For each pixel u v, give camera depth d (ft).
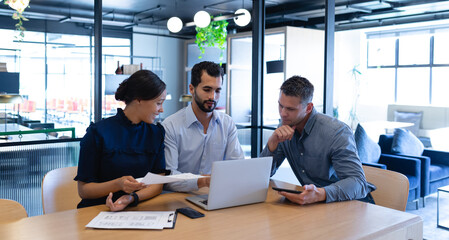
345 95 19.81
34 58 30.07
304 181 7.91
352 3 19.70
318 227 5.19
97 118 12.87
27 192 11.13
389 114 18.11
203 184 6.67
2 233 4.84
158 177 5.43
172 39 37.24
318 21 25.94
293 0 24.50
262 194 6.30
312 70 24.97
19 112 28.63
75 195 7.63
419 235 5.65
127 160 6.52
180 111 8.04
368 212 5.90
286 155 8.11
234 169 5.84
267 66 24.34
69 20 30.42
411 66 17.62
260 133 14.75
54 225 5.16
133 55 35.06
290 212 5.84
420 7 17.19
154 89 6.21
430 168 15.65
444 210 13.15
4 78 26.84
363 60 19.30
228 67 28.19
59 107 31.01
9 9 27.63
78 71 32.12
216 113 8.18
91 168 6.29
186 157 8.00
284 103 7.20
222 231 4.99
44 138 13.33
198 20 20.74
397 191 7.36
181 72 38.04
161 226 5.08
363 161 15.30
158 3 26.84
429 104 16.78
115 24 32.58
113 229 5.01
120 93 6.47
